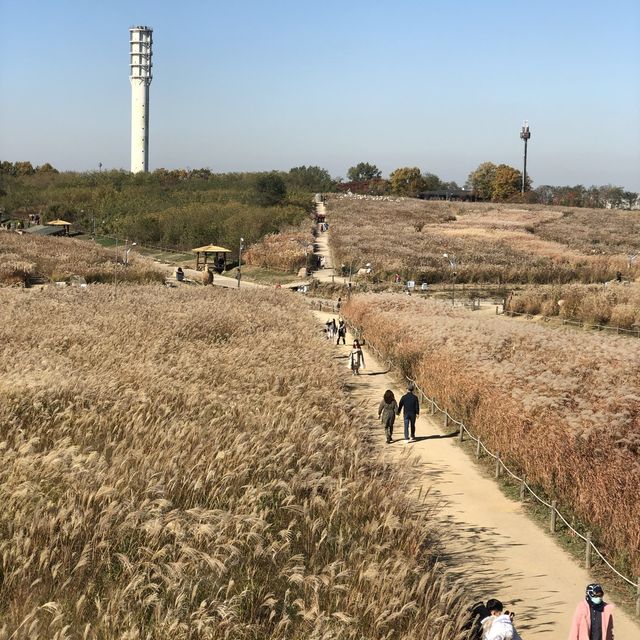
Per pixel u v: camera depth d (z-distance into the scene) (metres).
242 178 183.38
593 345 32.81
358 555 13.34
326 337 47.19
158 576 12.07
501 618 11.39
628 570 15.64
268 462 16.92
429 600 12.13
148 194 160.62
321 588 12.22
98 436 18.11
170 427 17.92
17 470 14.16
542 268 92.19
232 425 19.31
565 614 13.84
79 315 42.81
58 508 13.04
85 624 10.88
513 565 15.98
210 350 32.47
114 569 12.48
